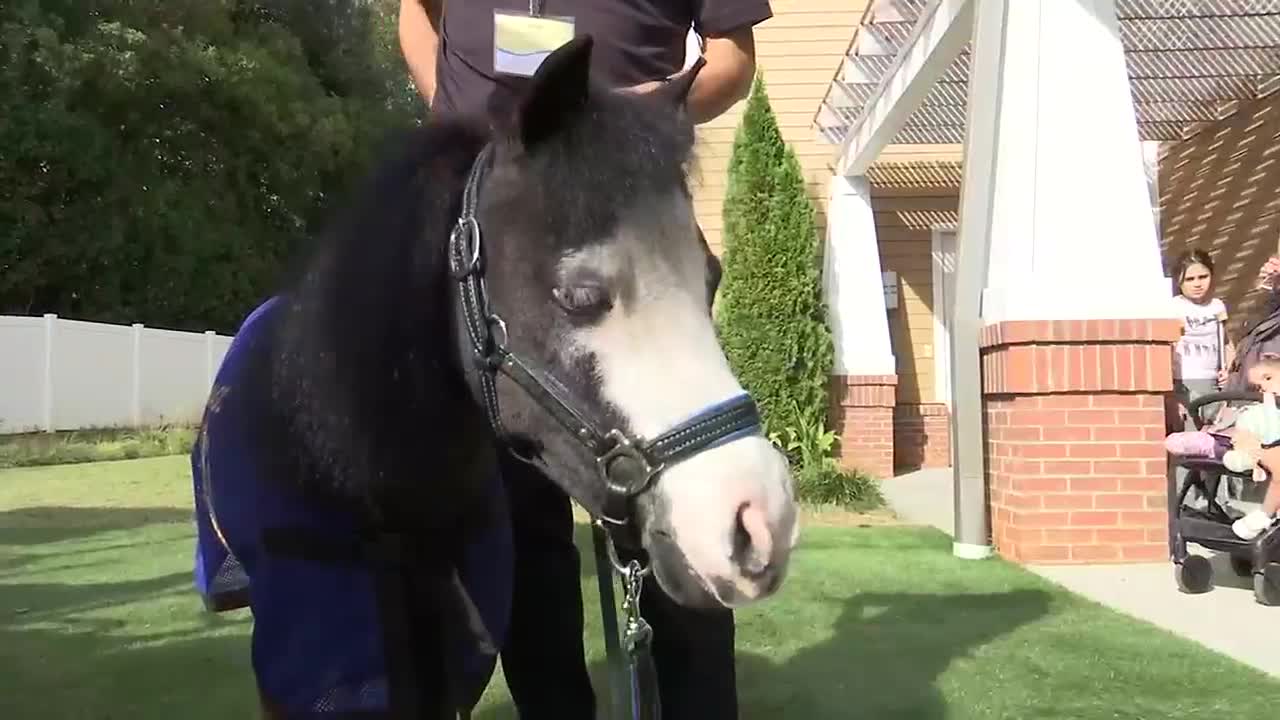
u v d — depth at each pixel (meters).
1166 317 5.36
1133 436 5.42
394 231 1.84
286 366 1.94
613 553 2.05
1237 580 5.07
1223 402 5.46
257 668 1.93
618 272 1.61
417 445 1.84
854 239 10.45
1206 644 4.01
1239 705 3.29
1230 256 9.13
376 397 1.81
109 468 10.97
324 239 1.96
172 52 19.25
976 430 5.76
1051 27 5.55
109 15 18.81
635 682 2.06
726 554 1.51
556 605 2.56
